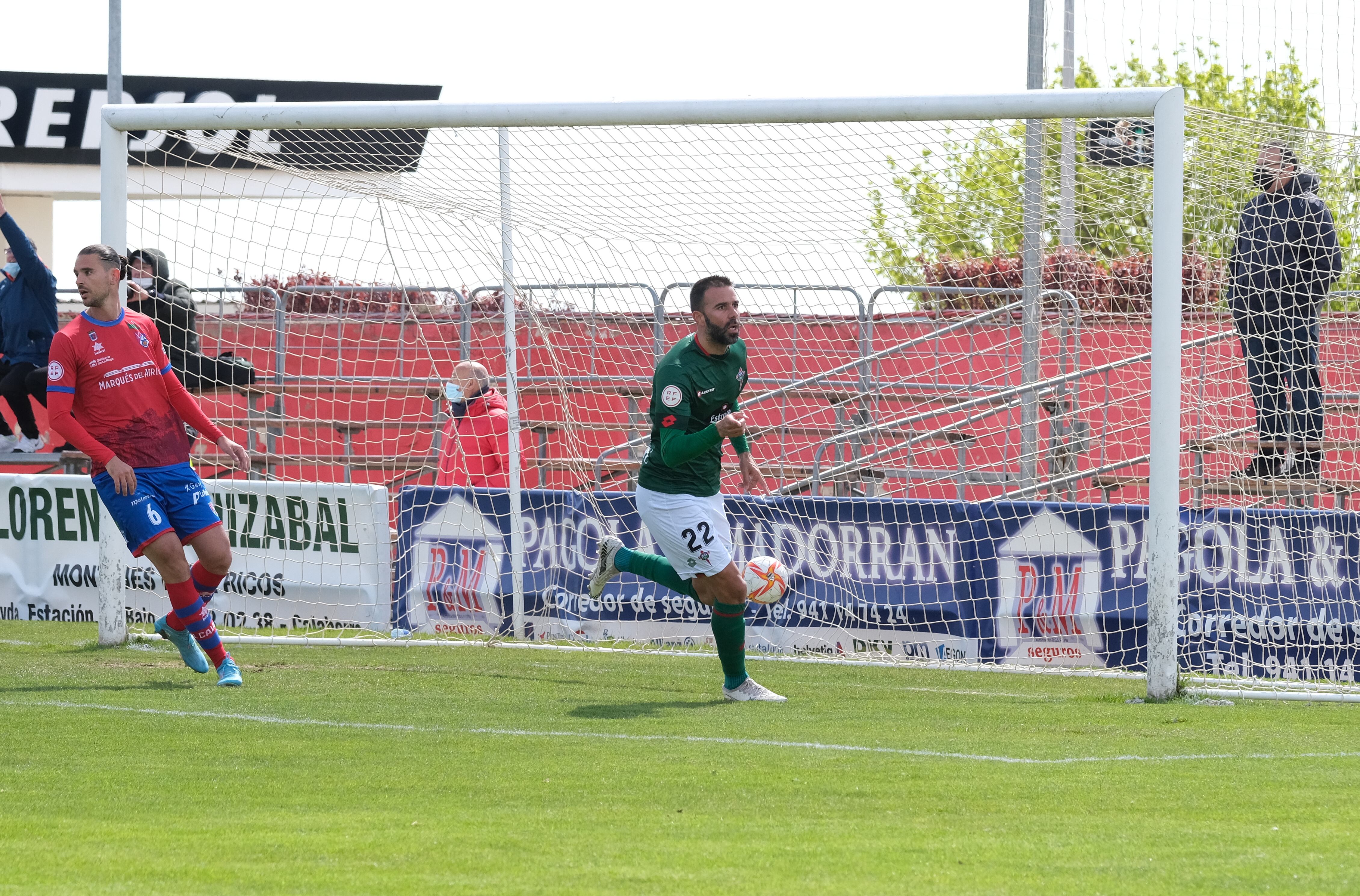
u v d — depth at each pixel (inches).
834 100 1127.6
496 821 580.7
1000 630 1306.6
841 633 1358.3
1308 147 1405.0
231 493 1515.7
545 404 1755.7
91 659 1187.9
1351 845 543.2
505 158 1379.2
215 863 504.4
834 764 722.8
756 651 1375.5
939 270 1669.5
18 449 1679.4
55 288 1630.2
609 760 733.9
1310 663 1236.5
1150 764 733.9
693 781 673.6
